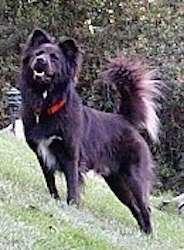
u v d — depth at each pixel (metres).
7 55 25.03
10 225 6.92
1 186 9.02
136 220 10.79
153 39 22.91
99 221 9.52
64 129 9.39
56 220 7.96
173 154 21.16
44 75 9.14
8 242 6.43
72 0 24.47
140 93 10.55
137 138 10.39
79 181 9.69
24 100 9.47
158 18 23.67
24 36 24.89
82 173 9.73
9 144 14.05
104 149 10.02
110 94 21.80
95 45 24.25
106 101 22.00
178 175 20.83
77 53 9.55
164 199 15.49
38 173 12.05
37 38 9.57
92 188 12.70
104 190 12.93
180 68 20.98
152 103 10.70
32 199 8.61
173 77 20.75
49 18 24.84
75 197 9.52
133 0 24.11
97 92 22.20
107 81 10.67
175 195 20.22
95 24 24.48
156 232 11.02
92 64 24.08
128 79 10.51
